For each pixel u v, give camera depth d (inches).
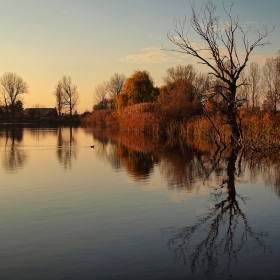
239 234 306.3
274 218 351.3
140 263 250.5
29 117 3678.6
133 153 908.6
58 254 266.2
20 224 334.3
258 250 272.2
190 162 729.0
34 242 289.6
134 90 2262.6
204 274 235.0
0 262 253.9
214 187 487.5
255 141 930.1
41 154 892.6
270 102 1601.9
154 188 482.6
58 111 3688.5
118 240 292.8
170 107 1569.9
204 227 324.2
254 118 1083.9
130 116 2027.6
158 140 1341.0
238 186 493.4
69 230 317.4
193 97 1699.1
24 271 239.9
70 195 445.4
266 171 609.0
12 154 890.1
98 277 230.7
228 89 984.9
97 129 2304.4
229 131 1189.1
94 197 434.3
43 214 365.4
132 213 367.9
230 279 228.7
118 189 478.0
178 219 347.6
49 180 542.9
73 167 673.0
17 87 3607.3
